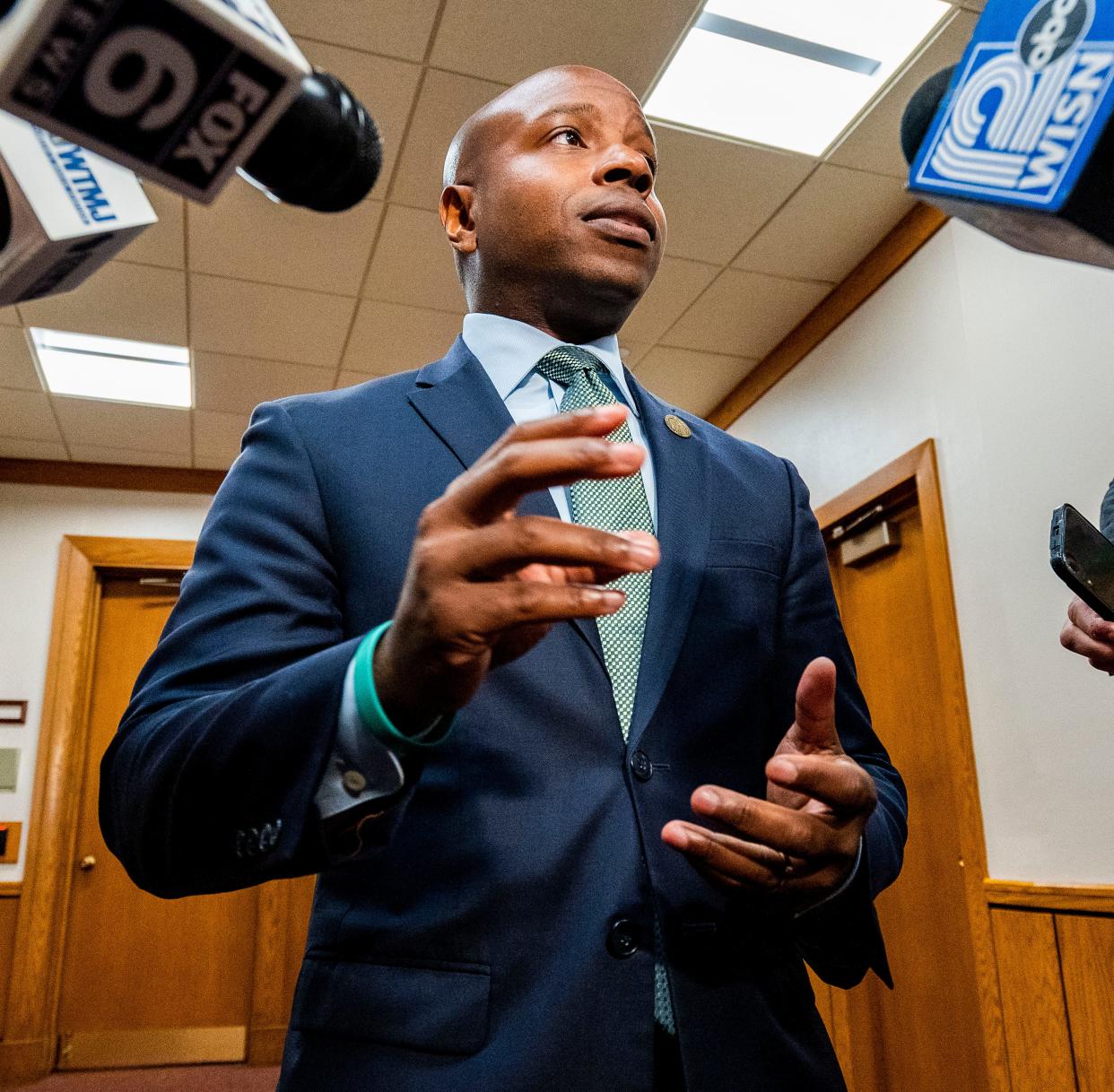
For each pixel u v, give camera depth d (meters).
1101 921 2.13
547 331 0.85
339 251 3.12
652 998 0.54
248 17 0.30
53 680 4.48
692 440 0.80
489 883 0.56
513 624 0.39
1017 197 0.30
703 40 2.34
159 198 2.82
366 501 0.66
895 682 3.19
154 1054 4.25
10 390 4.02
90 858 4.44
